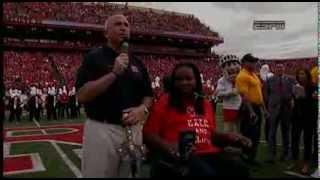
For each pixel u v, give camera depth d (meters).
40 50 32.25
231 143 2.95
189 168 2.54
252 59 5.62
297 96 5.83
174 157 2.62
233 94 5.47
